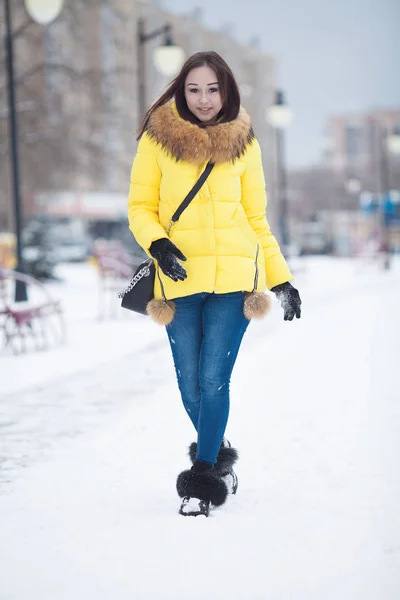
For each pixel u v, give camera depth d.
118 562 7.18
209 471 8.77
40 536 7.95
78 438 12.23
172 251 8.49
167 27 40.88
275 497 9.07
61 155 79.25
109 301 40.28
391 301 38.94
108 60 149.62
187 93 8.79
